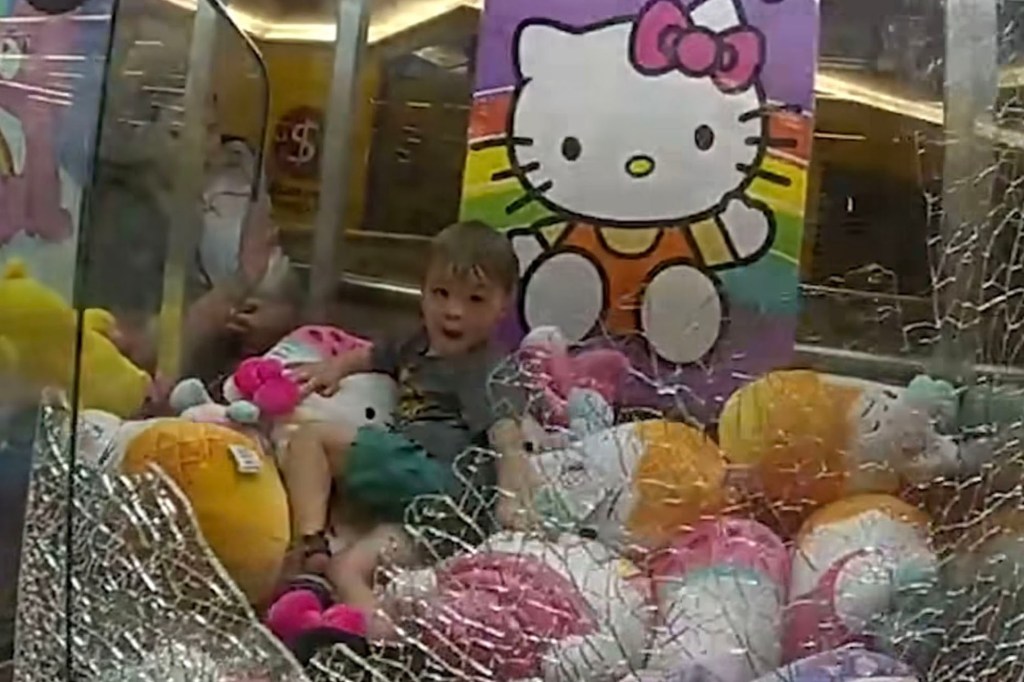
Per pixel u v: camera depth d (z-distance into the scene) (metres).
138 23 1.30
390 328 1.30
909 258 1.20
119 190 1.24
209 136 1.38
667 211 1.28
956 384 1.11
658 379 1.16
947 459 1.08
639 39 1.34
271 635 1.03
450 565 1.04
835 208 1.25
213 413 1.16
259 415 1.16
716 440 1.10
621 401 1.14
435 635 1.00
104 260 1.21
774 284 1.22
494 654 0.99
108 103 1.24
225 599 1.05
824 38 1.32
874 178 1.25
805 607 1.01
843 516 1.05
